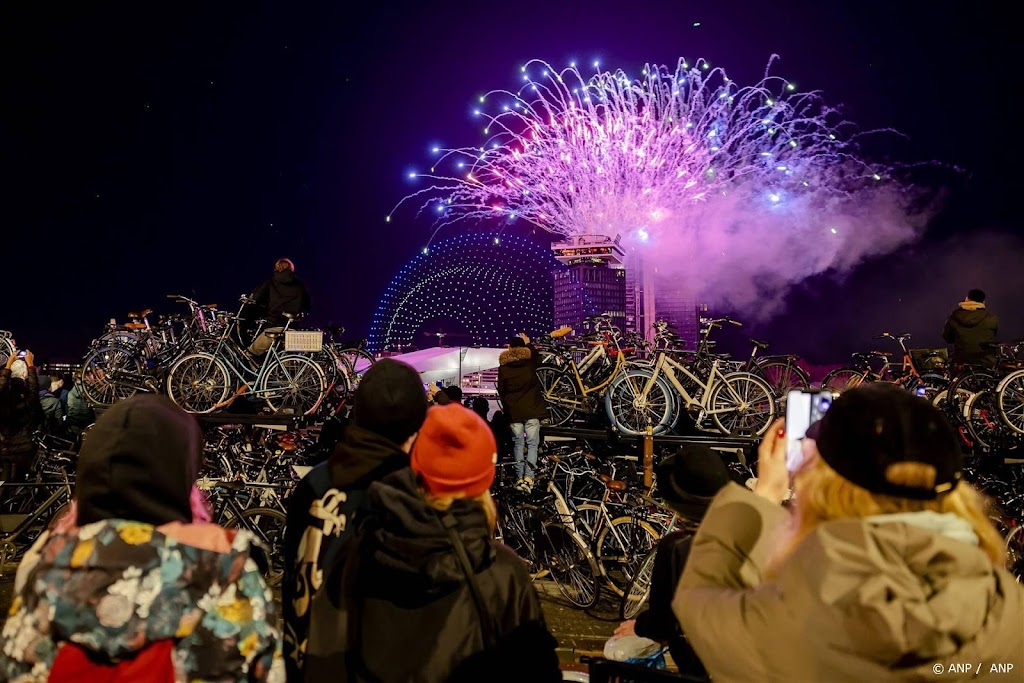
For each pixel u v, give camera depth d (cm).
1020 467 886
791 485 166
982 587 110
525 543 743
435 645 167
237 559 149
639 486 789
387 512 167
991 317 986
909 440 118
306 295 973
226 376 917
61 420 1041
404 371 210
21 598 144
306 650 178
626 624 299
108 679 135
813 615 110
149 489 148
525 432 877
